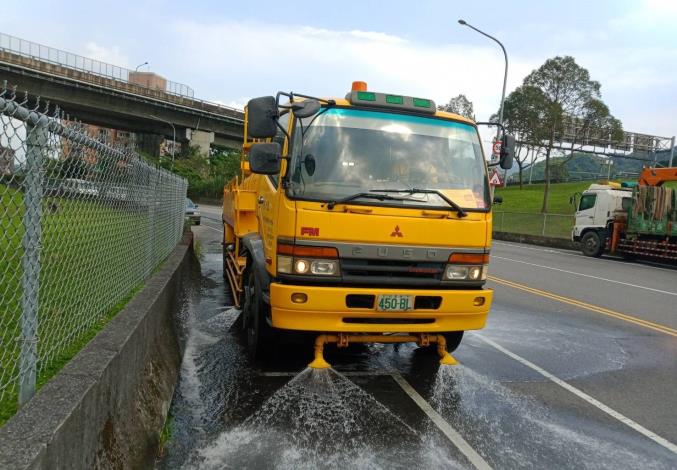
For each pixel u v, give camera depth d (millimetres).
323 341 4820
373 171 4754
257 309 5188
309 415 4180
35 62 40781
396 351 5957
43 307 3322
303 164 4609
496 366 5672
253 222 7488
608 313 8672
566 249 23734
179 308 7422
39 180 2730
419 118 5105
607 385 5234
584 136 33781
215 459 3465
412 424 4105
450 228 4738
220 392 4602
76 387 2617
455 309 4777
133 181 5371
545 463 3619
